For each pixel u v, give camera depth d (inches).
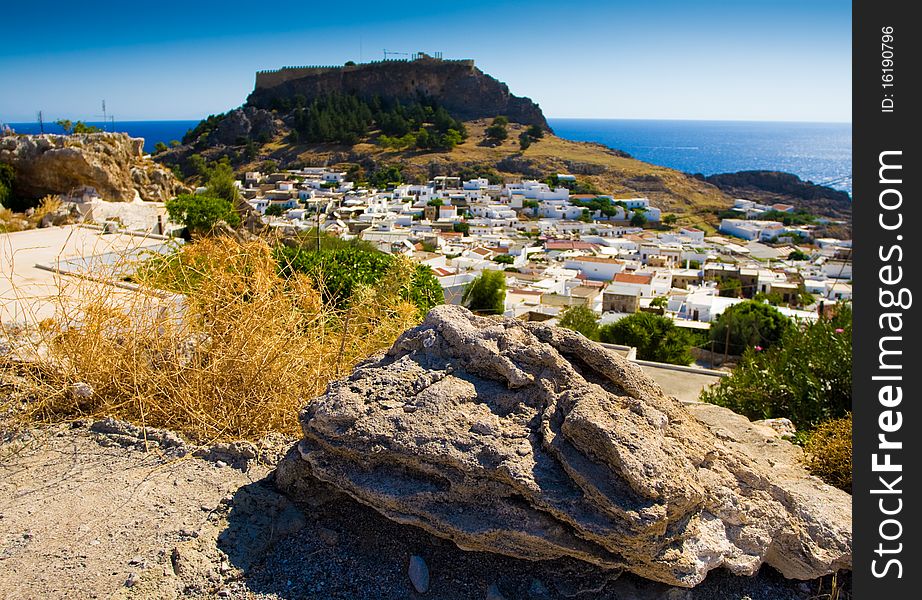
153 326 175.5
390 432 114.6
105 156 871.1
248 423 158.4
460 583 113.2
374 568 114.7
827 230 3356.3
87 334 172.9
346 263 299.6
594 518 103.2
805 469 164.6
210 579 107.3
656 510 100.7
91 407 166.2
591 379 130.8
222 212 665.0
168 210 687.1
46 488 130.4
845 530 125.4
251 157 4158.5
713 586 118.3
